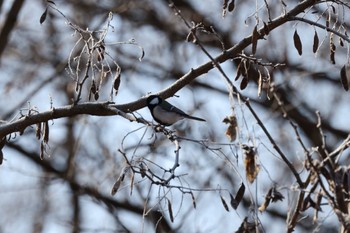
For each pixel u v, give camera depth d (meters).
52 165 17.53
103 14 17.30
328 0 8.23
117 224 15.36
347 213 8.15
